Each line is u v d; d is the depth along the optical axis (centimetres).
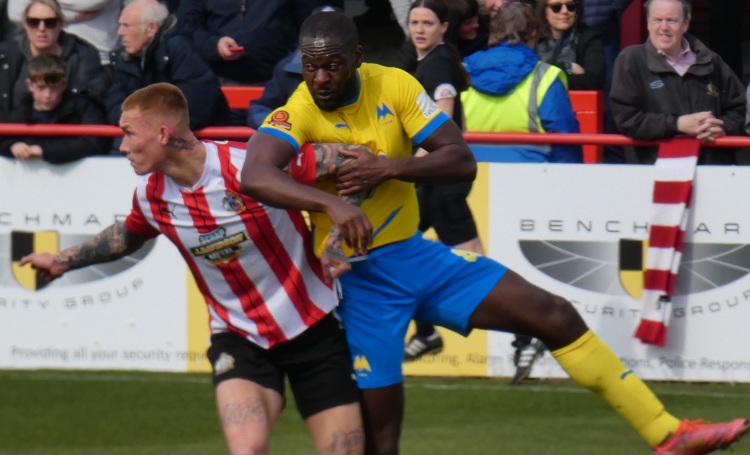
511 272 1402
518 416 1903
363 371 1376
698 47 2089
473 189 2052
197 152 1262
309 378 1331
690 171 1992
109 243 1392
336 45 1255
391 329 1376
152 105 1239
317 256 1320
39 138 2091
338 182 1302
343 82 1275
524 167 2038
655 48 2062
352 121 1320
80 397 2009
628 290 2038
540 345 2036
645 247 2030
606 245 2036
